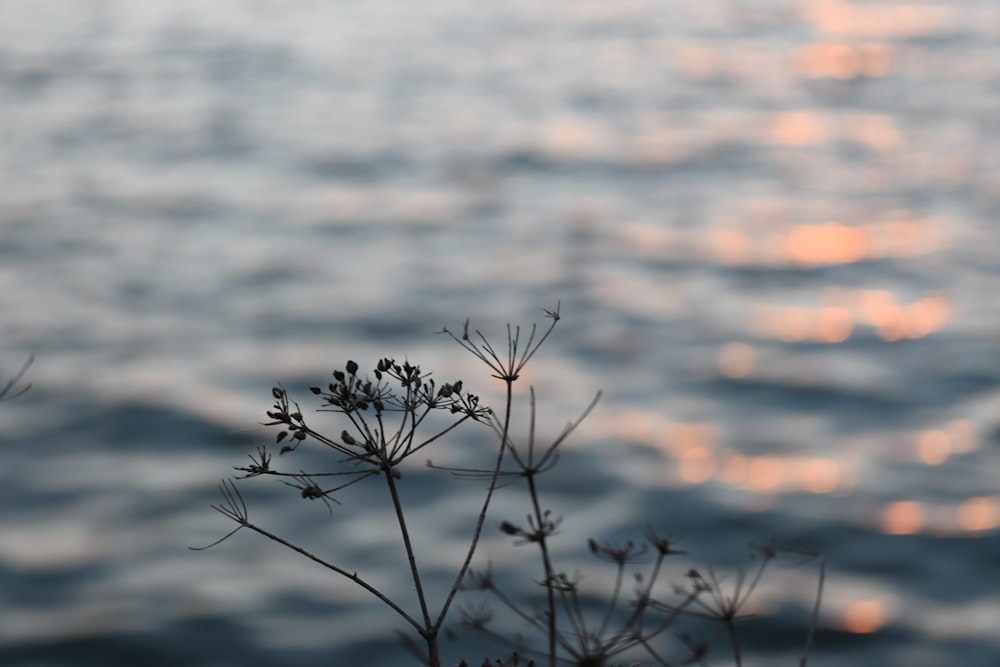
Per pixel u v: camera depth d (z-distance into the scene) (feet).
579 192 117.29
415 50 188.96
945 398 70.28
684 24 207.62
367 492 58.44
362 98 158.20
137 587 52.13
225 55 185.16
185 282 92.27
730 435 66.44
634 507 58.34
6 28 203.51
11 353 78.07
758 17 212.43
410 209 112.16
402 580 51.83
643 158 128.77
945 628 48.78
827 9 217.77
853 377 73.61
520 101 155.53
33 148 134.00
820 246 100.12
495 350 78.64
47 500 59.77
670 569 51.93
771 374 74.54
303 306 87.35
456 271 94.89
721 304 87.56
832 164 125.18
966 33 189.47
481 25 209.05
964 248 98.07
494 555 52.75
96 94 160.66
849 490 60.03
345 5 227.20
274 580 52.21
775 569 52.54
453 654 44.93
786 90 159.22
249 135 140.05
